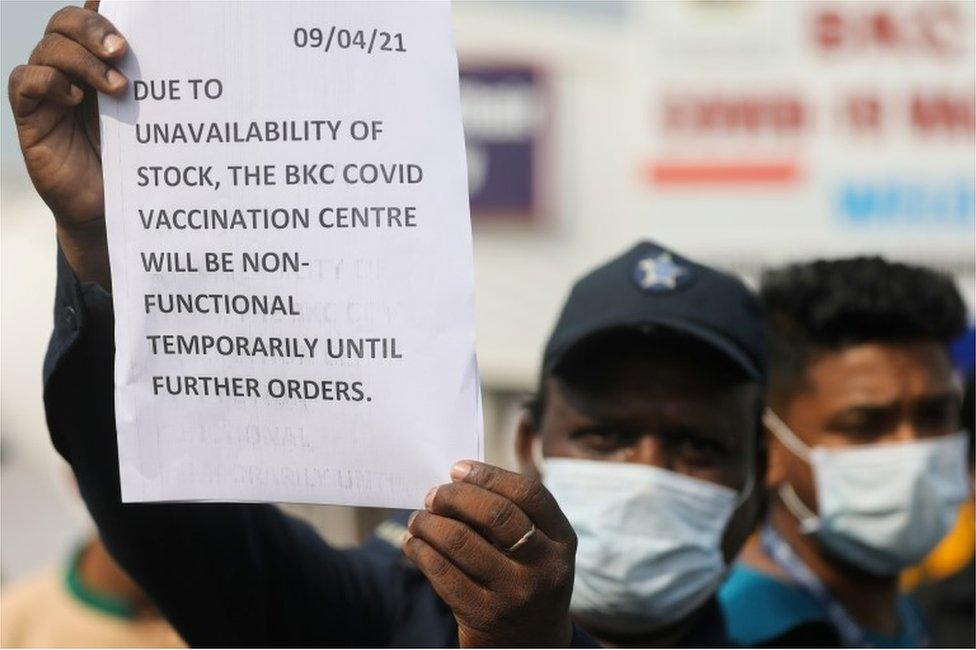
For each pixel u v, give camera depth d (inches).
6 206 271.9
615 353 127.3
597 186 325.4
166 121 91.7
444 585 85.9
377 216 89.7
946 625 189.6
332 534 237.8
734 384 128.6
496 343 323.0
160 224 92.1
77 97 92.4
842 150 326.0
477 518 85.5
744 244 326.6
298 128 90.3
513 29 324.2
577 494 128.4
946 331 167.5
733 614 154.8
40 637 170.1
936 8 323.6
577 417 128.4
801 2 325.7
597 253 325.7
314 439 91.2
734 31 325.1
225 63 91.0
